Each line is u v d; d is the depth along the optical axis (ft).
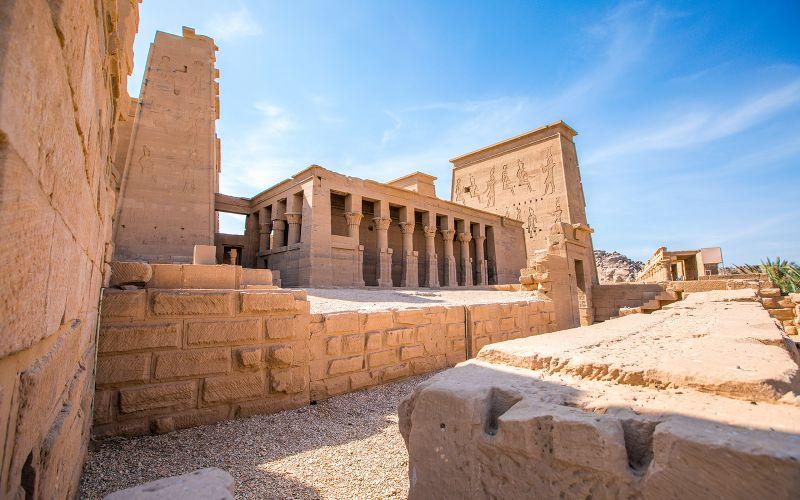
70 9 4.81
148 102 61.05
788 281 95.45
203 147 63.67
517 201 122.62
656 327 16.30
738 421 5.40
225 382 17.12
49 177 4.41
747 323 15.28
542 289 48.32
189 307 16.52
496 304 34.37
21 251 3.48
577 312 59.52
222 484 6.84
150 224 57.77
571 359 9.07
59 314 5.52
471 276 93.76
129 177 57.57
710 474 4.77
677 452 5.06
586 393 7.42
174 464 12.84
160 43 64.03
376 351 24.18
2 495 3.47
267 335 18.65
